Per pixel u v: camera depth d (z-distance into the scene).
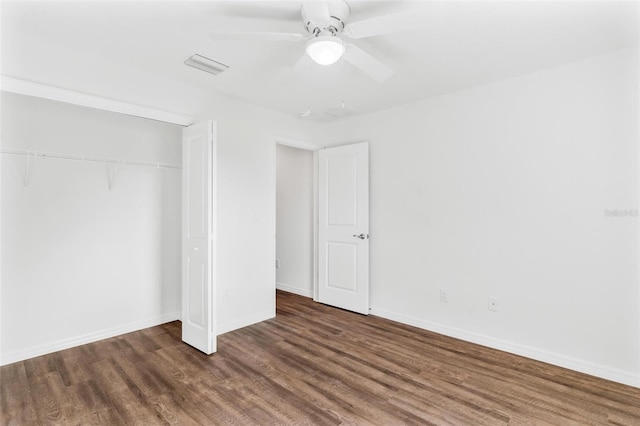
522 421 1.92
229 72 2.74
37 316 2.77
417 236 3.45
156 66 2.64
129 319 3.32
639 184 2.28
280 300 4.42
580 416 1.96
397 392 2.21
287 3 1.83
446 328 3.23
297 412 2.00
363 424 1.89
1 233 2.61
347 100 3.41
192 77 2.85
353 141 4.02
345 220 3.98
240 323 3.42
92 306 3.08
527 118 2.74
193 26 2.07
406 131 3.53
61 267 2.90
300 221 4.70
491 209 2.95
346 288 3.99
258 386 2.29
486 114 2.96
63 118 2.91
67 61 2.35
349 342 3.04
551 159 2.63
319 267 4.28
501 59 2.48
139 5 1.85
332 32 1.88
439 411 2.01
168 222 3.61
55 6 1.85
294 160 4.77
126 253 3.30
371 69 2.15
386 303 3.71
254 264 3.56
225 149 3.31
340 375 2.44
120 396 2.16
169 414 1.98
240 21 2.02
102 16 1.96
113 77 2.55
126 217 3.30
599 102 2.42
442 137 3.25
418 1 1.80
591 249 2.46
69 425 1.88
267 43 2.27
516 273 2.81
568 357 2.56
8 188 2.64
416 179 3.45
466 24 2.00
